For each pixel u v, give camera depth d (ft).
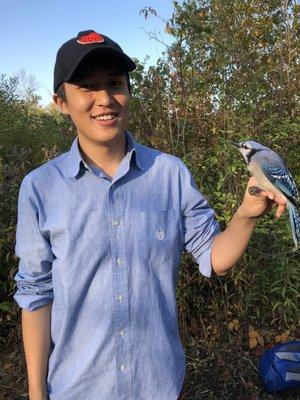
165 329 2.86
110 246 2.79
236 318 6.48
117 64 2.75
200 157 6.36
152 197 2.90
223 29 7.64
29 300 2.93
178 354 2.94
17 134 10.55
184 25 7.15
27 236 2.93
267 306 6.46
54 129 10.00
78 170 2.84
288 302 6.06
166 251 2.88
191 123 6.88
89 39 2.74
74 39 2.80
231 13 8.04
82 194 2.84
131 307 2.78
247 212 2.81
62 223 2.82
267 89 7.24
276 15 8.45
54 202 2.87
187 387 5.79
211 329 6.41
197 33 7.27
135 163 2.90
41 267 2.92
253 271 6.19
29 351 2.92
